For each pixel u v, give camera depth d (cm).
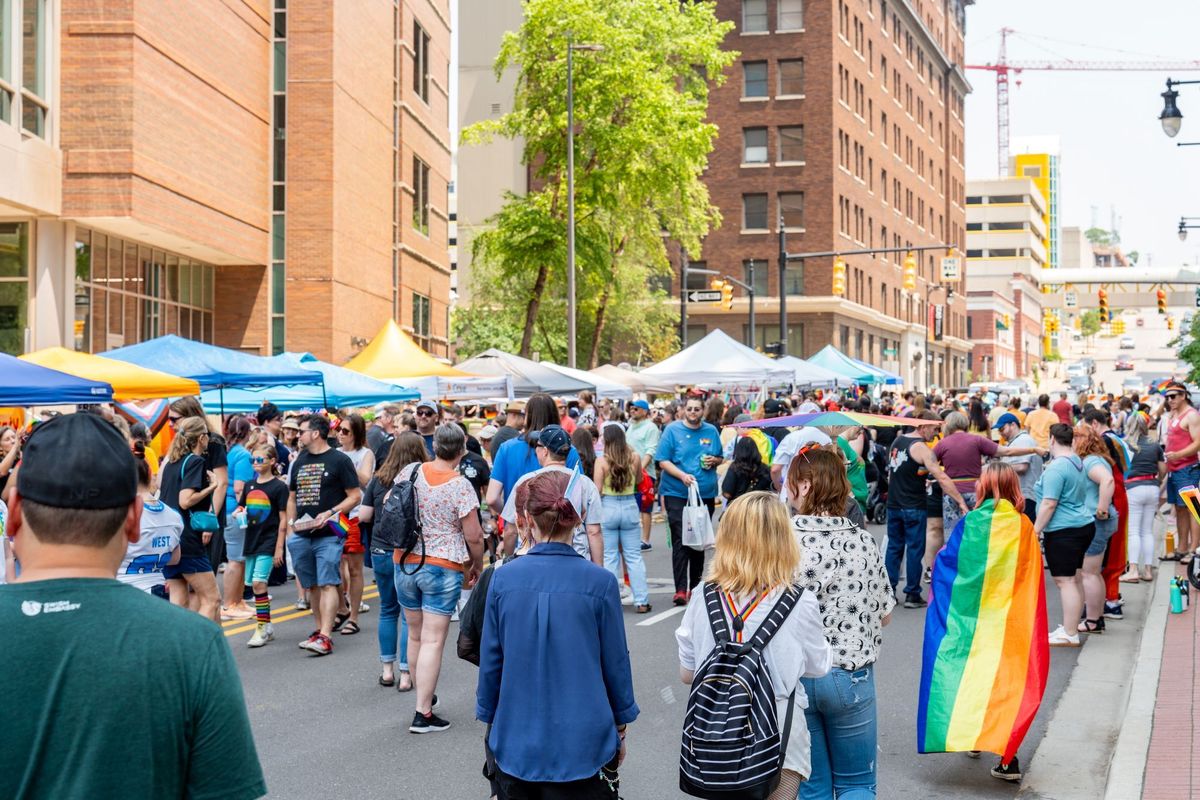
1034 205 15162
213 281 3434
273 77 3441
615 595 464
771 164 6288
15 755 219
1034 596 693
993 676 680
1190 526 1505
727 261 6328
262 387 1689
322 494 1047
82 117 2603
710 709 436
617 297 4516
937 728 680
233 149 3173
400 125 4153
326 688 923
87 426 239
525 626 457
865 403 1966
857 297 6806
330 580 1055
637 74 3394
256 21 3319
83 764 218
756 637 445
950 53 9638
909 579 1262
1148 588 1396
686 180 3631
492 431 1683
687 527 1234
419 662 795
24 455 237
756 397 3166
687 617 467
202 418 1014
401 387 2044
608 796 459
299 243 3438
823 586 516
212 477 1008
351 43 3603
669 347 5425
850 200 6588
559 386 2247
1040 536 1082
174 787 225
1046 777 690
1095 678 941
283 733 790
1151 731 741
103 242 2816
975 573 695
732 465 1252
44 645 222
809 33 6250
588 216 3622
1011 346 14125
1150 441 1445
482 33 7162
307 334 3434
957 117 9975
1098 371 18225
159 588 866
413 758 730
